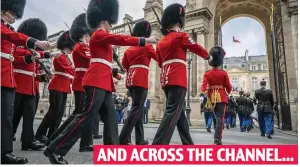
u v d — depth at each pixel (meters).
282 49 14.03
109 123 3.79
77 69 5.41
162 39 4.27
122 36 3.60
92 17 3.94
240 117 13.01
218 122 5.96
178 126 4.32
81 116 3.50
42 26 5.72
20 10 4.00
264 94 9.41
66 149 3.40
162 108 20.03
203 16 18.17
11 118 3.64
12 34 3.39
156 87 19.88
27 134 4.76
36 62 5.52
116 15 4.10
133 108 4.92
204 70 17.64
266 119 9.15
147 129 11.38
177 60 3.98
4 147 3.52
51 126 6.02
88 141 4.81
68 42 6.37
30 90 4.72
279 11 14.42
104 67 3.75
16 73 4.63
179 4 4.34
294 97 12.61
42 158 3.98
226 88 6.30
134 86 4.98
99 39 3.65
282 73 14.31
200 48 3.95
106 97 3.85
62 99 6.10
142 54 5.13
